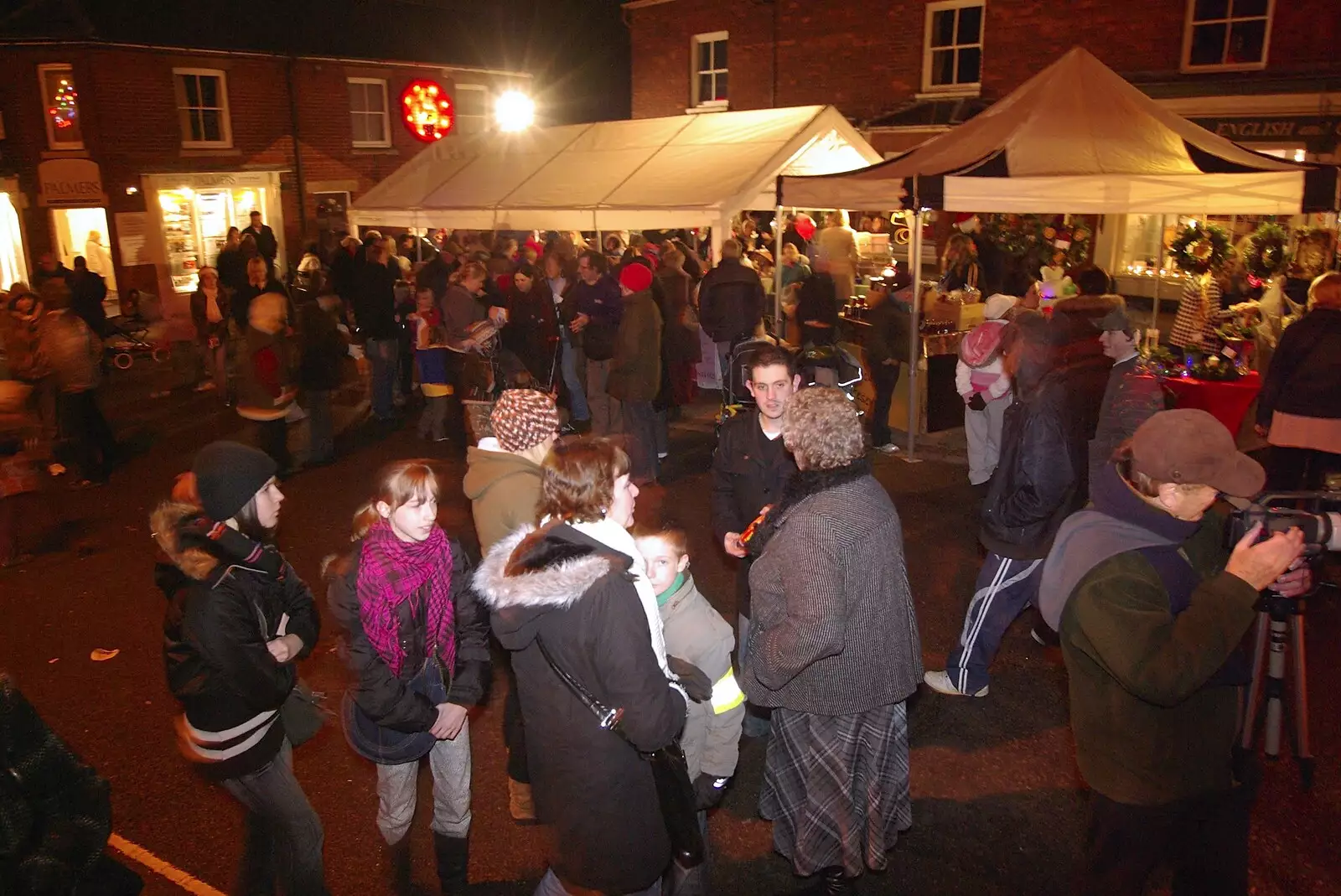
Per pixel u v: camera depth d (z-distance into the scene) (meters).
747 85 18.86
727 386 4.50
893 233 16.19
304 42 20.98
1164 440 2.28
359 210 13.54
